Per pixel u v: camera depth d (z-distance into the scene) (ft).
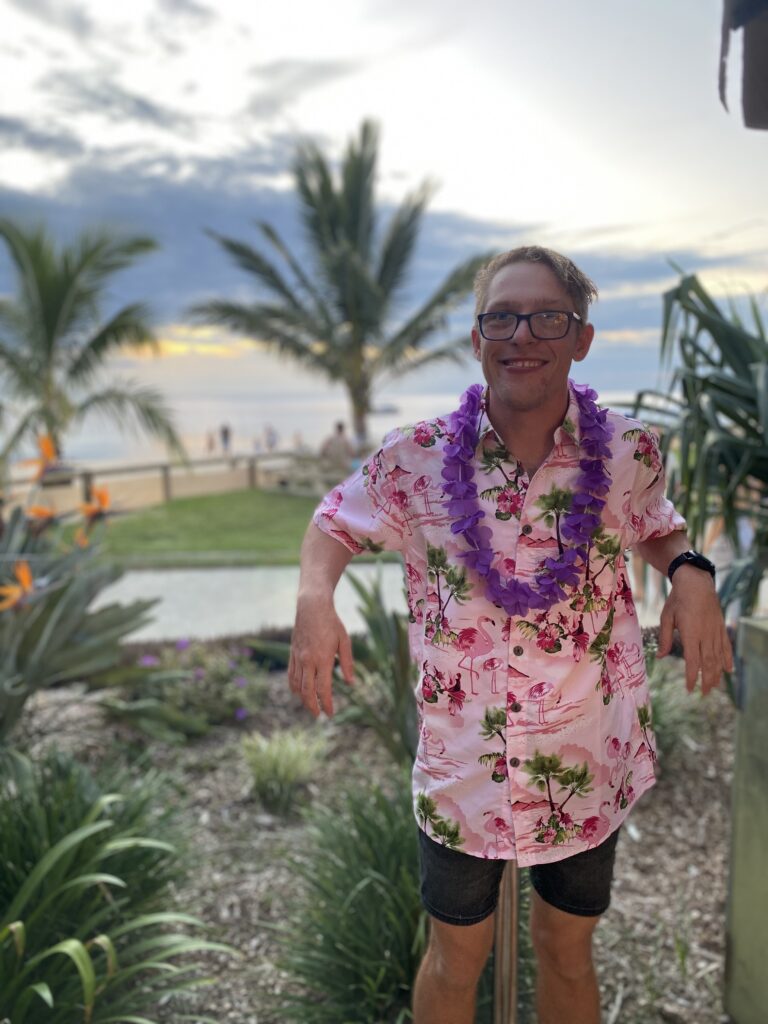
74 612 10.86
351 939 6.62
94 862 6.35
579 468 4.02
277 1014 6.56
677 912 8.04
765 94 5.62
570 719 4.09
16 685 10.61
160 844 6.52
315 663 4.10
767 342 9.37
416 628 4.33
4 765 9.20
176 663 13.99
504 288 3.89
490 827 4.14
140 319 39.40
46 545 12.57
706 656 4.15
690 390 8.94
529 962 6.39
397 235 61.36
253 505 45.24
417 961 6.51
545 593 3.91
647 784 4.48
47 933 6.15
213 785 11.05
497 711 4.06
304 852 8.70
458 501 3.99
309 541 4.42
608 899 4.53
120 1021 6.01
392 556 15.08
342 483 4.48
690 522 8.85
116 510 12.22
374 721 10.20
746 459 8.73
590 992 4.78
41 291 36.60
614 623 4.38
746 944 6.20
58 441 34.63
